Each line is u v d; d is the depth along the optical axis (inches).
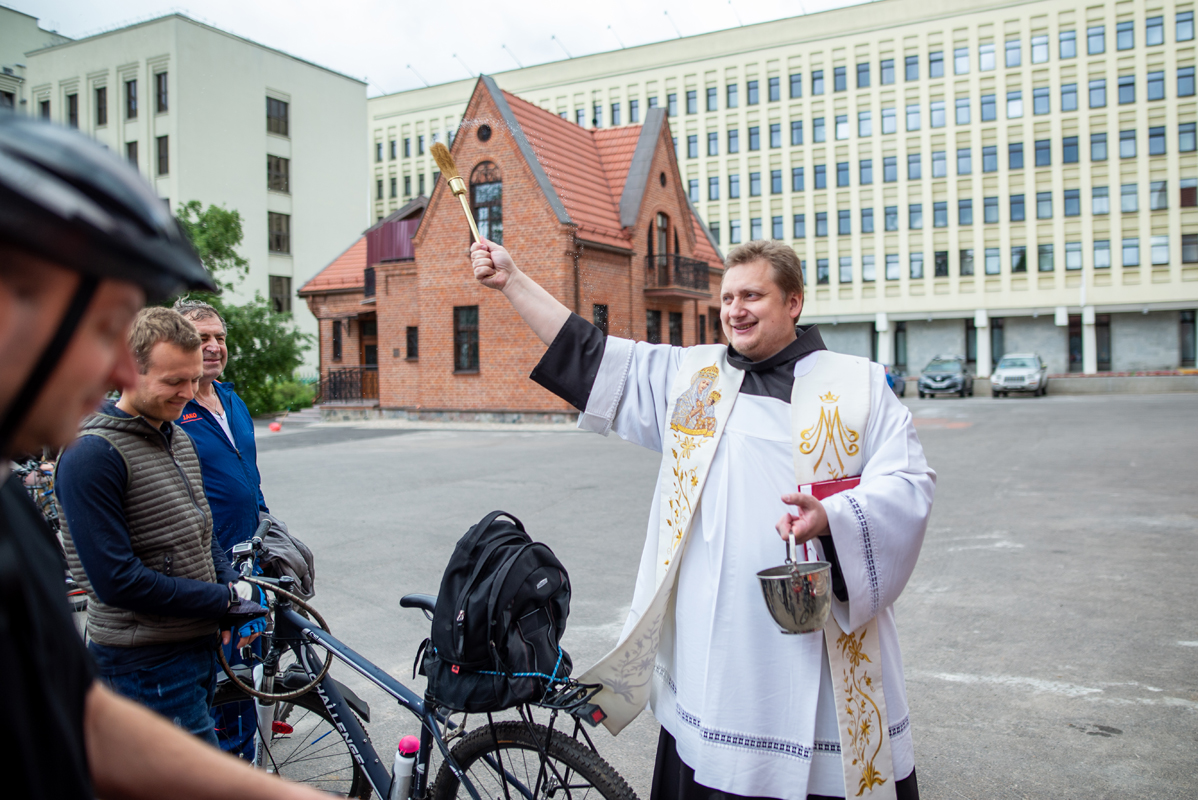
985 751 132.0
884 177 1747.0
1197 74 1547.7
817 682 74.9
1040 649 175.0
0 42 1492.4
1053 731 138.1
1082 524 298.4
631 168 920.3
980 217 1685.5
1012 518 313.7
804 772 74.0
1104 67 1594.5
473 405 880.9
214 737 97.7
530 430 792.9
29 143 22.6
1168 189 1572.3
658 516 87.7
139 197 25.1
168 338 88.1
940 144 1705.2
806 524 70.7
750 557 77.8
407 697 94.4
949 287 1711.4
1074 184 1624.0
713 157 1897.1
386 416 957.2
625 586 232.5
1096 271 1621.6
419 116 2263.8
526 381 850.1
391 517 337.7
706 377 86.2
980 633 186.1
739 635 76.7
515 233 813.2
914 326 1772.9
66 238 22.4
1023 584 223.9
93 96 1448.1
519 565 84.8
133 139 1425.9
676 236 1001.5
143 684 90.0
